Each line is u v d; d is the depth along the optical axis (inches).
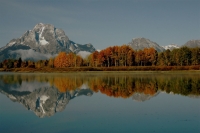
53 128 731.4
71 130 707.4
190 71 3855.8
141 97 1325.0
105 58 5344.5
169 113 909.8
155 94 1429.6
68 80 2662.4
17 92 1659.7
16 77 3405.5
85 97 1362.0
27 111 1000.9
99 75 3590.1
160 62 5128.0
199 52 4773.6
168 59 5044.3
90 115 897.5
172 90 1595.7
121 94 1451.8
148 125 745.0
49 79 2888.8
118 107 1043.3
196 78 2566.4
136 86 1875.0
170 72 3848.4
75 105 1111.6
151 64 5442.9
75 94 1502.2
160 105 1077.1
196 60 4771.2
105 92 1562.5
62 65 5782.5
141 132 676.7
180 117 842.2
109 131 690.2
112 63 5590.6
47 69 5251.0
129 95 1403.8
